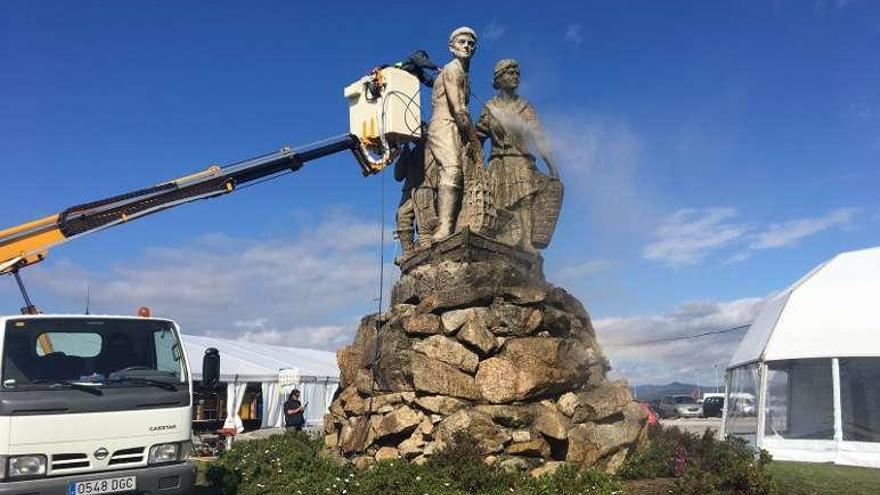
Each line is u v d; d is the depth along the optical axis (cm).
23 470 704
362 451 951
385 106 1189
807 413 1597
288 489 923
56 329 795
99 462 744
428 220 1113
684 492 753
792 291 1745
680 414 3484
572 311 1034
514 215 1084
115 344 827
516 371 881
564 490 746
